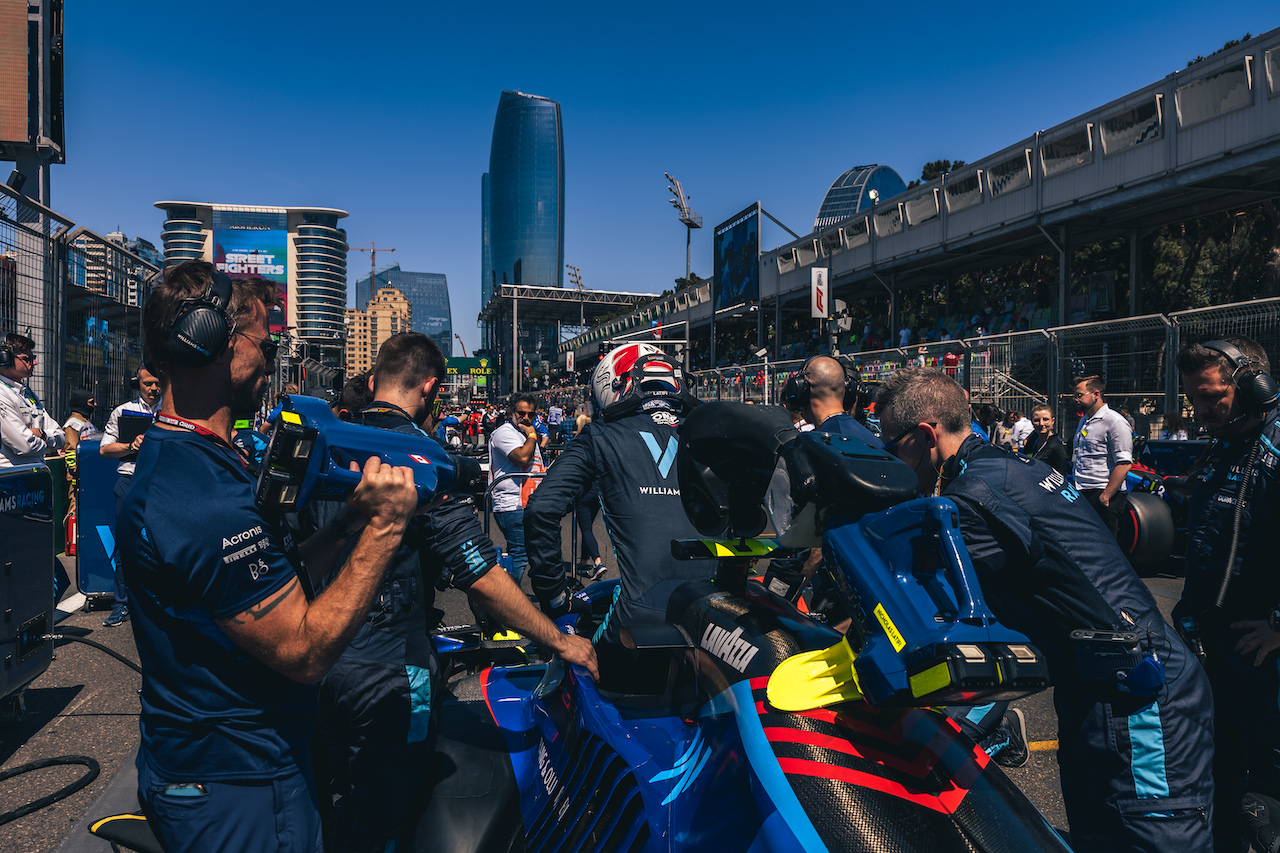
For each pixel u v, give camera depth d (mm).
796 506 1318
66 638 2803
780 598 1650
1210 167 14469
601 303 72562
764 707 1290
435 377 2293
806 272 29953
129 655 4789
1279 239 19766
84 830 2738
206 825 1290
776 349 32125
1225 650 2229
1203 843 1633
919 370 1894
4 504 3395
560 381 50344
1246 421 2201
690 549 1616
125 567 1285
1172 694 1672
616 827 1466
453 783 2100
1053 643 1771
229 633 1251
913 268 25328
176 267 1381
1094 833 1754
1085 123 17266
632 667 2004
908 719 1300
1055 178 18297
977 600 1070
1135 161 16109
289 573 1308
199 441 1328
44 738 3582
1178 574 7453
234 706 1306
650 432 2268
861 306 35344
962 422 1839
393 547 1306
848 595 1226
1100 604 1668
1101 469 6973
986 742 2158
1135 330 9805
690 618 1615
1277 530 2137
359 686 1949
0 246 6496
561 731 1936
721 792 1261
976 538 1667
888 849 1093
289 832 1344
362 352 183625
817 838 1097
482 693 2592
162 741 1308
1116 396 10094
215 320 1319
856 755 1218
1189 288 23562
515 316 70000
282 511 1280
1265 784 2209
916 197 23438
